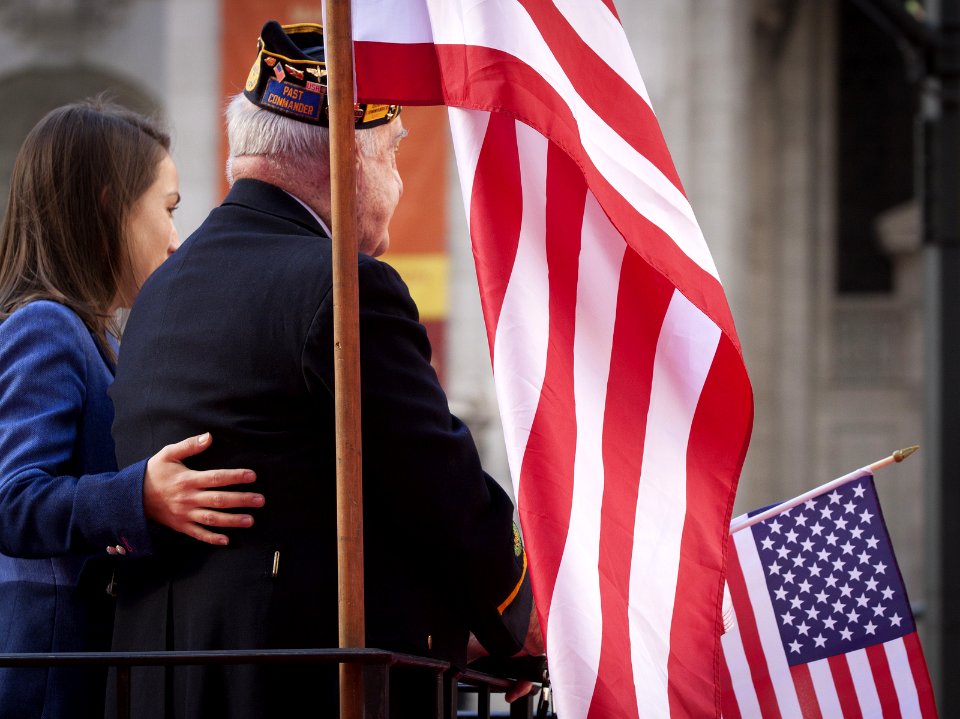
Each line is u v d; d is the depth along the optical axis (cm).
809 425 3991
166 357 498
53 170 578
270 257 499
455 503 472
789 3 4050
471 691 611
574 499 480
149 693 490
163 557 491
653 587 493
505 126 517
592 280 517
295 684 468
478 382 3294
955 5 1443
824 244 4034
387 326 473
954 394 1420
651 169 523
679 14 3512
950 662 1376
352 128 459
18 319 543
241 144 536
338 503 442
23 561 544
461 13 499
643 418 511
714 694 485
